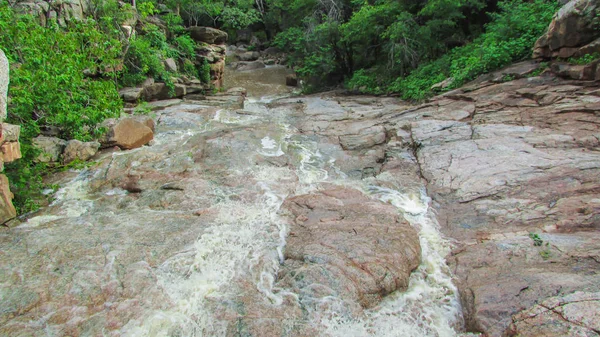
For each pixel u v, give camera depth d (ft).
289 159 27.55
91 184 23.41
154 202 20.75
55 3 40.16
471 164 22.98
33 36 25.09
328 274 13.82
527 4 43.68
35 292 13.23
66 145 26.14
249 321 12.12
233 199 20.93
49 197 21.83
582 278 12.11
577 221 15.78
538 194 18.62
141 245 16.10
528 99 31.42
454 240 16.90
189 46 58.65
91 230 17.42
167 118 38.09
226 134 32.30
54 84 23.98
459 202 19.67
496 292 12.58
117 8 46.44
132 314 12.53
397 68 55.77
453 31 54.90
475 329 11.78
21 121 23.00
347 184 23.49
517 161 22.17
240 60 102.94
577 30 32.55
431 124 30.83
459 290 13.73
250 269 14.75
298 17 93.71
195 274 14.47
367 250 15.08
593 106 26.27
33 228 17.84
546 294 11.77
